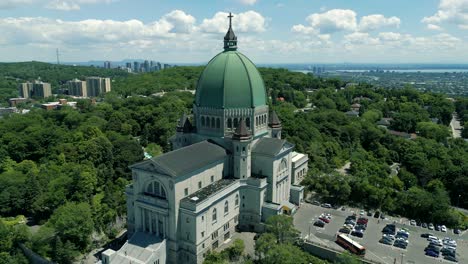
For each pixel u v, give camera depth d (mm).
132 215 125250
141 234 116125
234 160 132125
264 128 147750
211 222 116125
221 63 138750
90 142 187375
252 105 137000
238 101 136000
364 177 162375
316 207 150375
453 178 171375
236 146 130125
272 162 132375
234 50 145125
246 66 139375
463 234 130625
